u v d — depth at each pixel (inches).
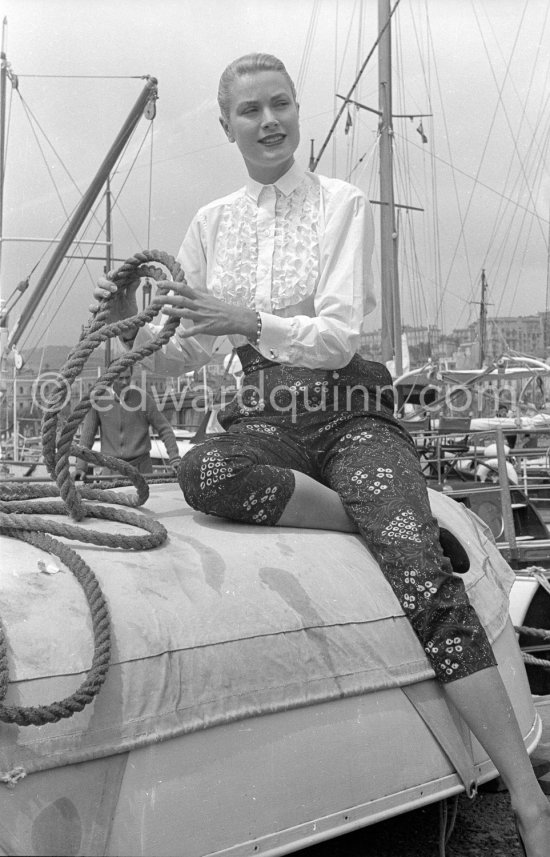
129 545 73.5
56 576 67.2
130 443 219.3
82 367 79.3
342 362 92.5
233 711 68.1
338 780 73.5
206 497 83.9
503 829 96.0
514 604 137.7
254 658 70.1
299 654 72.7
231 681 68.5
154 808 63.3
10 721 58.2
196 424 385.7
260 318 87.1
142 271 89.0
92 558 71.2
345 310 91.8
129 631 65.6
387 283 659.4
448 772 82.2
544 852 79.4
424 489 87.9
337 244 94.9
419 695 80.8
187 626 68.2
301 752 71.4
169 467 213.9
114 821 61.6
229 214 101.3
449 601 81.4
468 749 84.4
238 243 99.7
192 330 84.2
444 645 80.8
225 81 98.6
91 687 60.9
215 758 66.7
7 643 61.0
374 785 76.0
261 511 84.6
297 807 70.7
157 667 65.4
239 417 98.4
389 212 666.8
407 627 81.8
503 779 81.6
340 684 74.7
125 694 63.7
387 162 669.9
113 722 62.7
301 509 86.0
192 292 83.5
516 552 197.2
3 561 68.1
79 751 60.9
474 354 792.9
